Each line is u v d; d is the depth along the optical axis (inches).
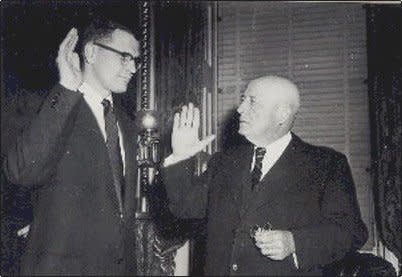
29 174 78.5
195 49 155.6
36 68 107.3
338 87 156.5
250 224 89.9
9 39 107.5
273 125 94.4
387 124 141.3
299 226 89.0
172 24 141.5
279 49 162.7
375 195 142.2
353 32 157.6
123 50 93.4
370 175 149.5
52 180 82.6
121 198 87.7
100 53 92.4
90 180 84.1
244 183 92.7
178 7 144.8
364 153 151.9
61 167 82.9
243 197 91.9
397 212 137.2
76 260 80.8
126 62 93.7
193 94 151.9
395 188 138.0
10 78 105.0
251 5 165.8
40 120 77.9
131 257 88.1
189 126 92.8
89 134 85.7
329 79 157.6
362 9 157.6
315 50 160.4
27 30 110.0
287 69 161.5
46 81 106.4
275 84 95.3
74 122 83.0
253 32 165.5
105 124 89.1
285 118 94.7
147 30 127.9
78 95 79.8
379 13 146.4
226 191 93.2
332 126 155.3
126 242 87.0
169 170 92.4
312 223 89.4
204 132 155.9
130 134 93.9
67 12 112.8
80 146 84.6
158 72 131.3
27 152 77.4
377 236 144.6
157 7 132.7
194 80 153.2
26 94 102.7
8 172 79.5
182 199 93.2
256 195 91.0
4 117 98.0
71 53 80.7
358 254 104.0
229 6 170.7
